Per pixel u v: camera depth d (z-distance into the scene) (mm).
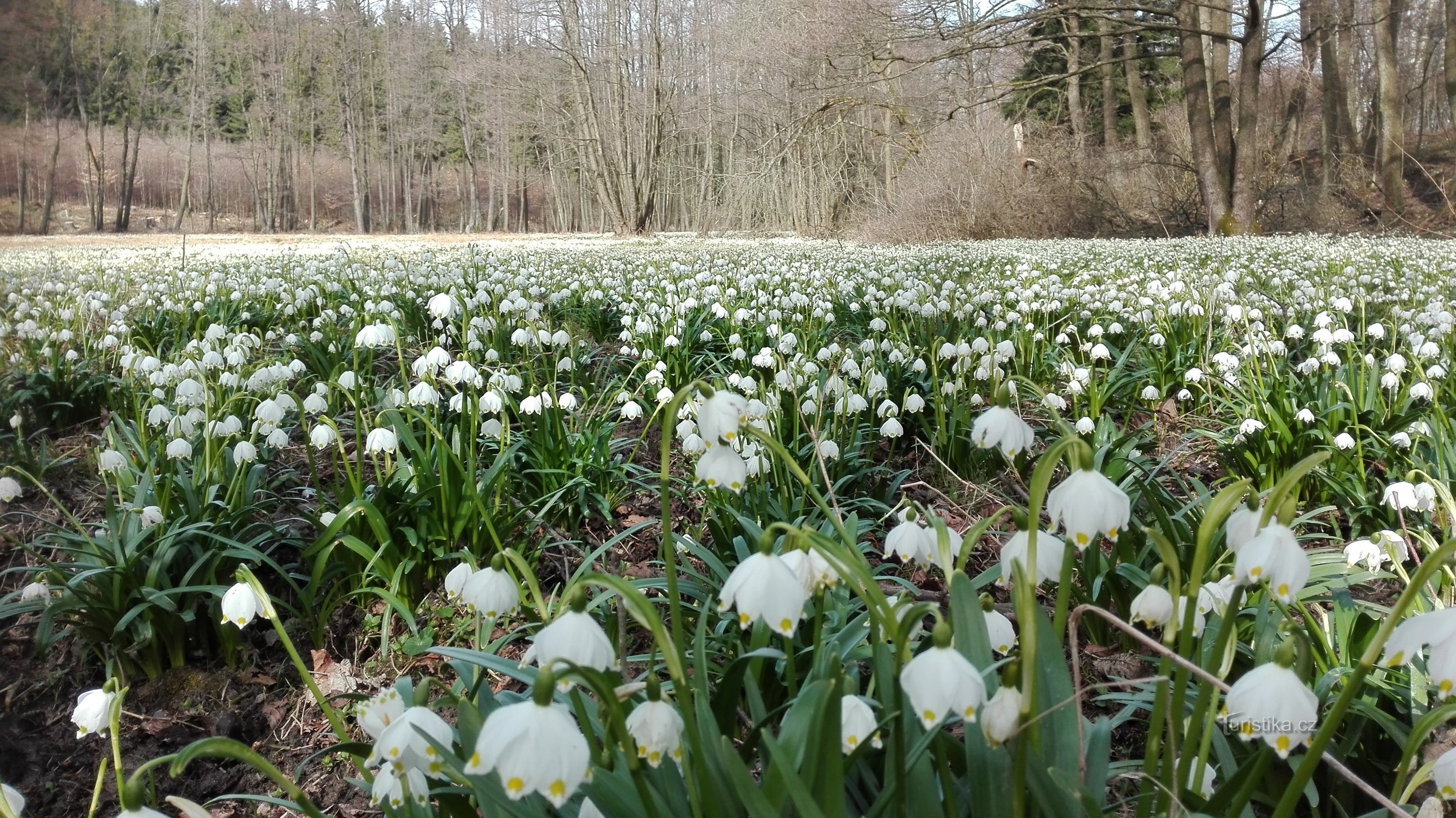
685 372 7000
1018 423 1908
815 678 2076
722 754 1583
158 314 8766
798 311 9508
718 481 1856
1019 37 24984
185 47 58875
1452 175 28516
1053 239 25578
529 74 53344
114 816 2943
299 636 3762
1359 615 2871
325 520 3785
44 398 5949
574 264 15484
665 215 59969
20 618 3770
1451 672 1354
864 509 4492
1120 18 27422
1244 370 6121
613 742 1750
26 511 4086
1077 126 31391
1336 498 4582
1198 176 26594
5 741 3217
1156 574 1737
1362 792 2426
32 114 14547
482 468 4848
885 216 31344
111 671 3445
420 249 22625
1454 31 28875
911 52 27797
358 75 67062
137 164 72000
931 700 1391
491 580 1900
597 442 4902
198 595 3553
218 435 4281
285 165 73312
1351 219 27688
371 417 5496
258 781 3107
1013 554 1743
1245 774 1706
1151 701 2537
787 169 46656
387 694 1758
